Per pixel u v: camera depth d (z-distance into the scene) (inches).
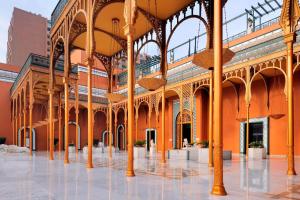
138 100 756.0
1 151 697.0
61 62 609.0
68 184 178.4
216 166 144.5
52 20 474.0
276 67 436.8
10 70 882.8
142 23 396.5
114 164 337.7
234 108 623.8
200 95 665.6
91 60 309.0
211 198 131.9
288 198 132.6
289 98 248.5
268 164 345.4
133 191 151.4
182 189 157.3
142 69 884.0
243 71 507.8
